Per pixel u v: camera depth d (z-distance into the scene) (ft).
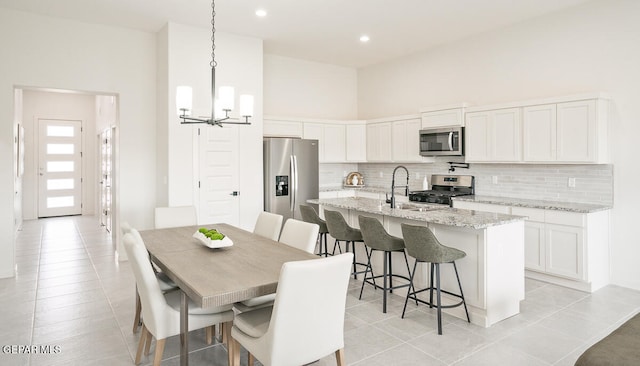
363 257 14.61
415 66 21.29
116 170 18.70
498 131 16.12
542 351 9.10
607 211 13.74
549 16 15.56
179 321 7.76
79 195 32.71
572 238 13.21
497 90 17.46
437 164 20.02
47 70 15.61
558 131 14.23
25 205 30.30
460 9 15.12
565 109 14.03
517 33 16.66
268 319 7.38
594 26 14.26
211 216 17.40
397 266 13.17
